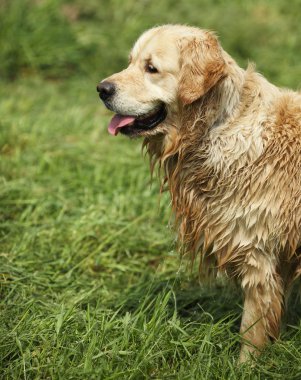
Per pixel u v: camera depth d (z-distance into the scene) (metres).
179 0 10.88
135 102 4.50
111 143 7.49
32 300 4.64
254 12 11.22
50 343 4.23
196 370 4.03
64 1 10.56
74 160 7.05
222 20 10.32
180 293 5.20
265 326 4.41
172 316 4.74
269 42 10.14
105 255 5.61
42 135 7.51
